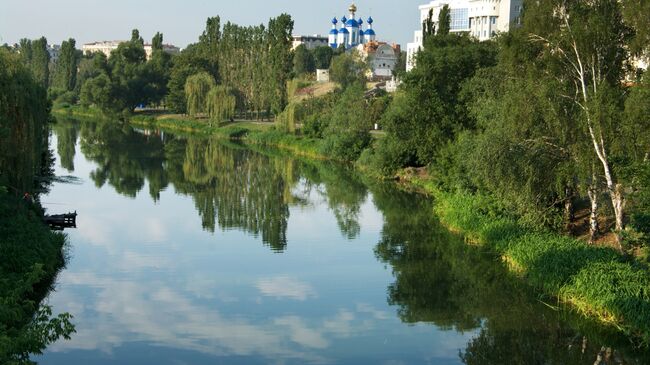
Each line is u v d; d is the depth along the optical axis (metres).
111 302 32.22
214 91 120.38
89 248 41.59
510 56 38.62
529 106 36.50
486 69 54.03
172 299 32.94
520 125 37.16
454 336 28.61
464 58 59.47
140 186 65.62
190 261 39.50
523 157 37.53
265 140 105.25
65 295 32.94
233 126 119.44
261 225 49.44
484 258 39.03
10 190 36.94
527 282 34.22
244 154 93.25
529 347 27.33
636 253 32.47
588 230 40.00
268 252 41.84
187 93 124.50
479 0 133.88
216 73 138.38
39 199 50.88
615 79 37.03
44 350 26.77
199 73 127.31
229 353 26.84
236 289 34.59
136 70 140.25
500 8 130.00
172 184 67.50
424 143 63.38
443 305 32.22
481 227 42.50
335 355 26.77
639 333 27.05
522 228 39.75
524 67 39.59
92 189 62.94
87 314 30.61
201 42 144.50
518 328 29.27
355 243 44.03
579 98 36.78
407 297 33.38
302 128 102.31
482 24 133.88
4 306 24.50
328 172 77.25
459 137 54.66
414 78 62.56
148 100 142.50
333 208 56.22
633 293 28.05
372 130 95.31
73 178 68.81
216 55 139.38
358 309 31.86
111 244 42.78
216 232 46.97
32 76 40.81
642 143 32.19
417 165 72.31
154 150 95.31
